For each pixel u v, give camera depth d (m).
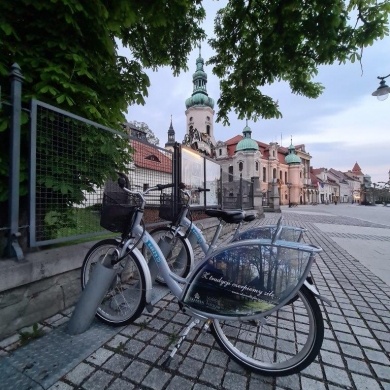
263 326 2.26
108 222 2.28
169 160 4.68
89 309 2.13
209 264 1.82
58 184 2.66
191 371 1.73
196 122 49.31
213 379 1.66
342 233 8.88
